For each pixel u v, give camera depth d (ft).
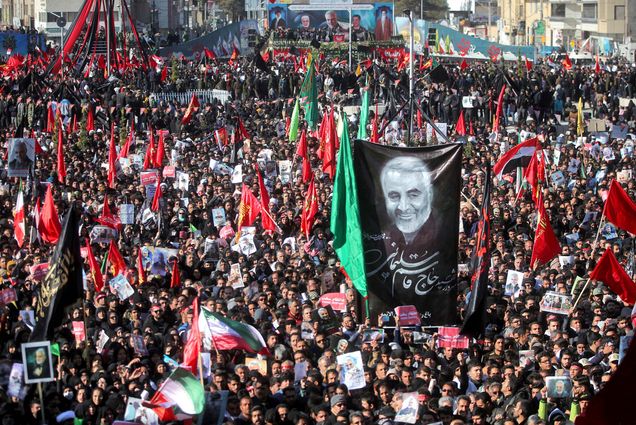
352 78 312.09
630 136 219.82
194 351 73.77
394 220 86.94
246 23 469.16
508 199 150.00
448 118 263.90
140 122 256.52
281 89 308.19
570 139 219.20
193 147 214.28
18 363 74.84
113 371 80.84
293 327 90.27
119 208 139.95
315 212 124.26
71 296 76.38
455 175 86.48
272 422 72.33
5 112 254.06
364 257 87.45
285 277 105.91
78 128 234.79
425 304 87.56
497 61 447.01
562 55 434.30
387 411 72.43
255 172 169.68
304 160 163.84
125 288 100.27
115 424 67.46
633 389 41.06
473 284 86.28
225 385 76.84
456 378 81.25
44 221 115.44
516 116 265.54
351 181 87.97
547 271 107.55
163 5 646.74
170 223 140.46
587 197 147.74
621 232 132.77
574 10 558.97
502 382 78.69
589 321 96.32
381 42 462.19
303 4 469.98
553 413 73.05
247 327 83.15
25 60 371.35
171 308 98.58
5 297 95.14
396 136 213.05
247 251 119.85
